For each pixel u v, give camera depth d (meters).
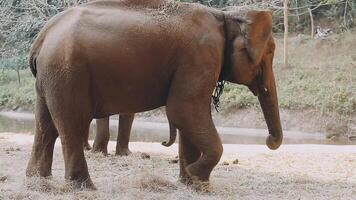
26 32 28.25
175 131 7.45
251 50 6.97
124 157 10.91
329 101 23.47
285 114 24.05
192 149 7.47
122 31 6.71
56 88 6.68
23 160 10.13
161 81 6.90
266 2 27.52
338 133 22.11
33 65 7.13
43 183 6.98
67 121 6.73
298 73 27.38
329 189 7.58
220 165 9.92
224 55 7.18
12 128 23.00
